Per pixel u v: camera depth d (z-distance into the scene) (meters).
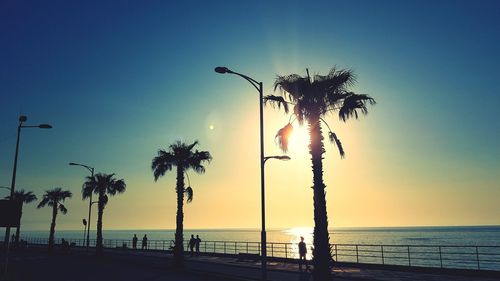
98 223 46.94
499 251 107.31
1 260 41.72
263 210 20.77
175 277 24.98
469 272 22.44
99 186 47.69
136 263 35.34
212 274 25.17
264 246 20.30
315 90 20.41
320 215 19.30
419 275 23.11
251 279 22.69
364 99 20.75
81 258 45.19
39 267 32.69
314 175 19.75
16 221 23.64
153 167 33.12
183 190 32.31
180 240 30.83
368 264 27.61
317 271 18.86
